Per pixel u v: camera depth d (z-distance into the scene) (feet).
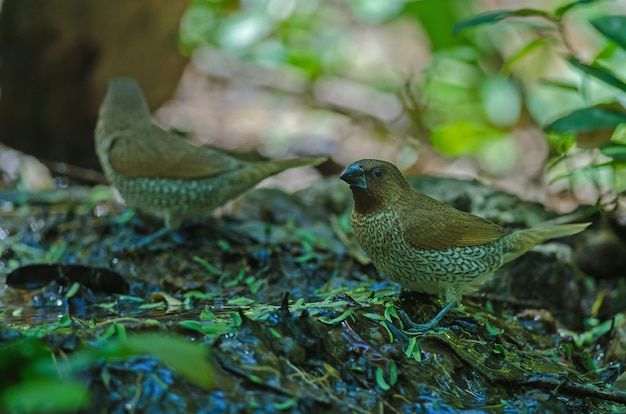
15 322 27.37
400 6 56.03
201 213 35.24
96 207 38.04
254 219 38.70
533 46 36.04
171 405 19.67
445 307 26.37
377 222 26.89
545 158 53.16
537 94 57.41
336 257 34.40
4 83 47.85
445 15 55.36
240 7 59.52
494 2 65.21
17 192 40.57
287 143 55.72
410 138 56.85
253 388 20.65
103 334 21.24
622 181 39.78
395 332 24.25
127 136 35.29
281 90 62.49
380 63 63.31
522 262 33.65
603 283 35.55
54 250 34.65
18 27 46.24
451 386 23.30
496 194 37.68
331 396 21.27
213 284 32.07
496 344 26.02
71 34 46.37
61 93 48.26
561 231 28.25
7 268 33.40
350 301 25.59
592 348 30.96
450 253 26.53
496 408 22.88
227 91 62.34
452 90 57.41
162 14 47.75
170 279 32.01
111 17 46.21
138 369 20.08
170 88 52.08
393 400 22.07
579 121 28.94
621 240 36.14
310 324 22.94
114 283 30.58
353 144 56.90
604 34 29.63
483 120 56.39
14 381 18.37
